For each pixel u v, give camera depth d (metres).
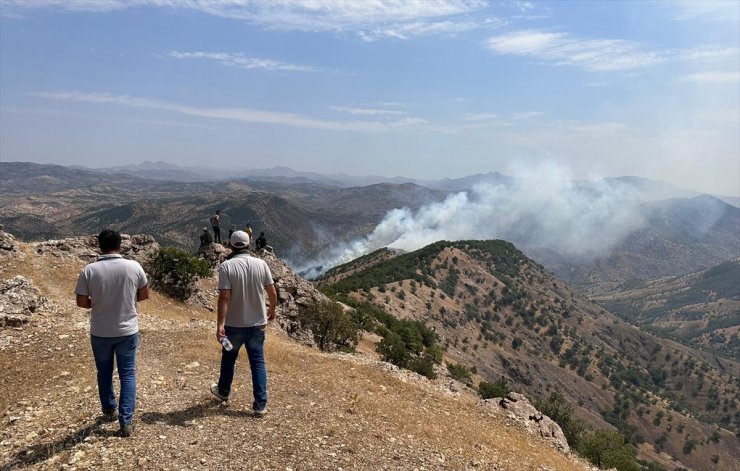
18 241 22.50
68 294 17.92
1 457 6.39
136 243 25.09
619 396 183.50
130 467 6.05
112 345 7.02
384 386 13.51
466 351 153.75
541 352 192.50
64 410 7.97
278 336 21.67
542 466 10.73
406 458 8.16
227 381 8.58
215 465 6.42
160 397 8.76
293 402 9.67
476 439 10.91
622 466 26.92
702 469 156.12
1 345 11.34
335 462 7.23
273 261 33.62
